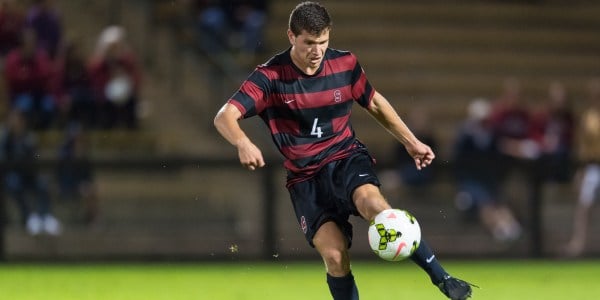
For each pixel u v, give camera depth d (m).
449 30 79.00
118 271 50.34
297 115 25.17
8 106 59.78
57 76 59.84
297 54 24.92
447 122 74.31
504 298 38.91
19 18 63.41
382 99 26.03
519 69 78.62
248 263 54.69
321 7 24.52
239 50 68.12
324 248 24.34
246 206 55.75
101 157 53.81
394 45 77.69
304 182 25.38
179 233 54.91
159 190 54.81
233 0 68.31
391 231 22.67
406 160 55.31
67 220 53.41
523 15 81.88
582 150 58.44
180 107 66.00
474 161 55.75
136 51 67.94
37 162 52.69
